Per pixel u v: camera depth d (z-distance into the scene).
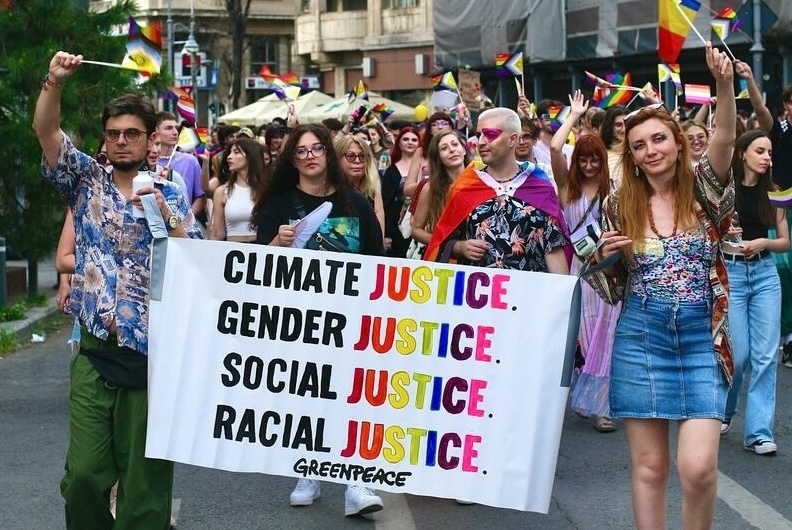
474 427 5.12
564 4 29.20
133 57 5.27
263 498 6.75
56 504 6.62
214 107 43.00
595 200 8.24
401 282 5.17
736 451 7.62
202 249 5.16
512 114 6.54
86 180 5.10
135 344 5.07
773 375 7.61
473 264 6.58
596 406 8.10
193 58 35.72
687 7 5.40
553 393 5.06
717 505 6.46
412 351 5.17
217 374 5.20
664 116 4.88
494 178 6.59
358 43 44.94
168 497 5.22
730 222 4.95
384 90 42.56
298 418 5.23
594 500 6.61
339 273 5.19
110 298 5.03
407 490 5.18
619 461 7.44
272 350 5.21
